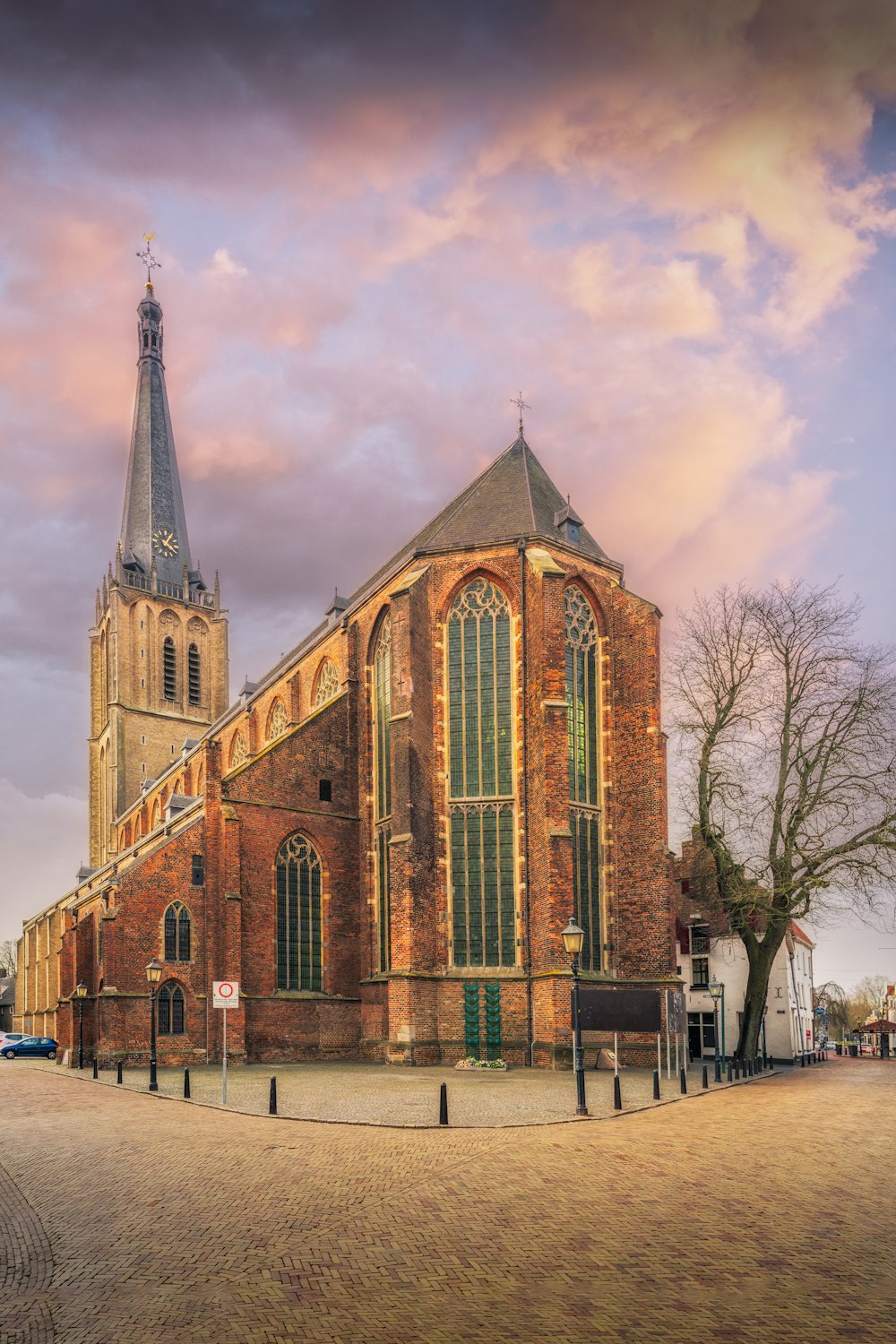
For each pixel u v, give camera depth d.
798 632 47.06
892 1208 15.68
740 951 57.31
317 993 49.03
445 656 48.12
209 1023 45.88
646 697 48.44
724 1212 15.45
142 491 108.81
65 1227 15.05
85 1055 48.34
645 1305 11.62
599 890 46.75
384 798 51.03
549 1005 41.88
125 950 44.78
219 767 48.25
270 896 48.59
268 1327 11.00
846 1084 36.00
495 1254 13.46
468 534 50.19
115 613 102.50
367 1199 16.31
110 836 99.69
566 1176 17.94
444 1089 24.39
